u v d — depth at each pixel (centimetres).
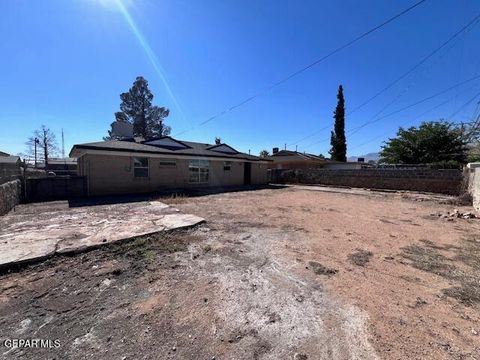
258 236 518
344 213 792
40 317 241
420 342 213
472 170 1001
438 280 330
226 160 1797
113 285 304
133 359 190
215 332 222
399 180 1509
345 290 300
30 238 457
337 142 2939
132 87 3038
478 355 198
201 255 405
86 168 1159
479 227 618
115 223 580
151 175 1347
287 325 233
